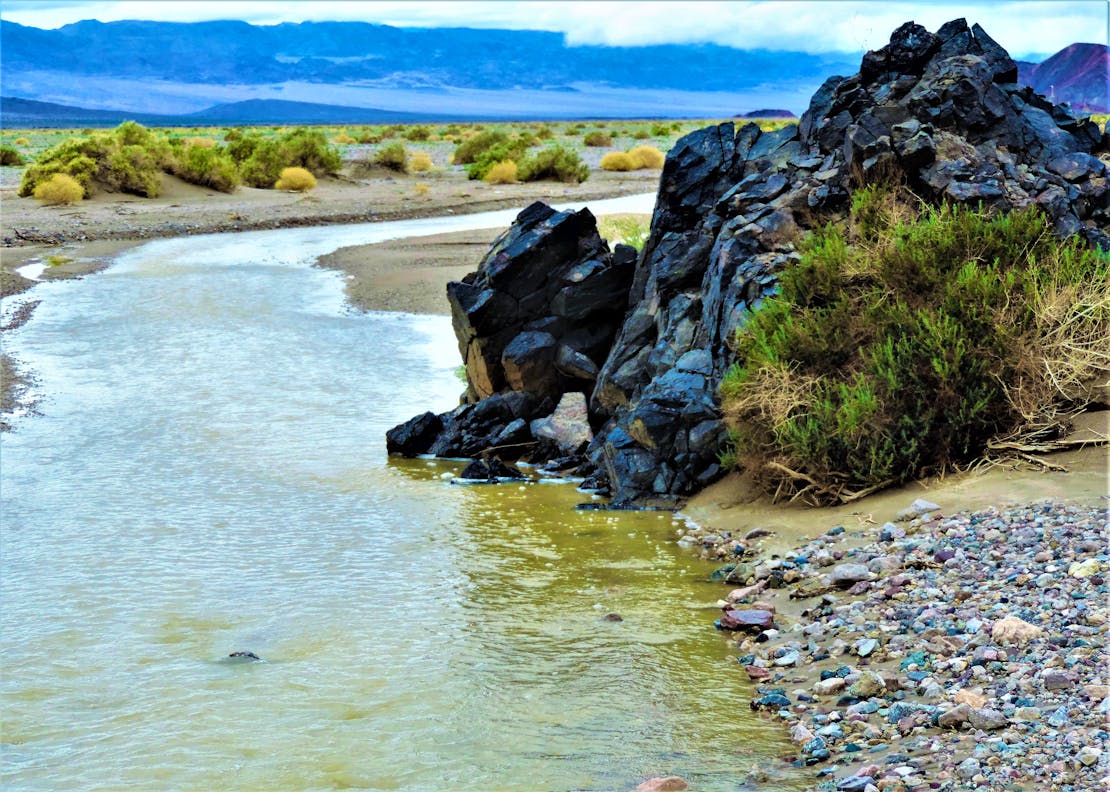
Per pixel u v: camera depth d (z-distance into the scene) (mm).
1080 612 6953
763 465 11367
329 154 60344
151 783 6125
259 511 12000
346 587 9594
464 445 14570
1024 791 4910
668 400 12445
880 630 7520
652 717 6820
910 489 10555
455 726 6812
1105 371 11203
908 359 10992
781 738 6395
